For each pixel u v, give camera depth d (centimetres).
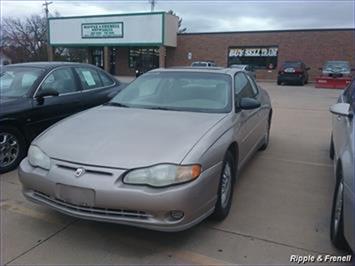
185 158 323
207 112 428
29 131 565
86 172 323
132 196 310
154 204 309
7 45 5984
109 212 319
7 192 468
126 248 342
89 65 703
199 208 330
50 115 591
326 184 511
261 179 527
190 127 376
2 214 407
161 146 336
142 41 3428
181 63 3650
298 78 2656
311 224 392
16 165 553
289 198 461
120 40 3503
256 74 3391
